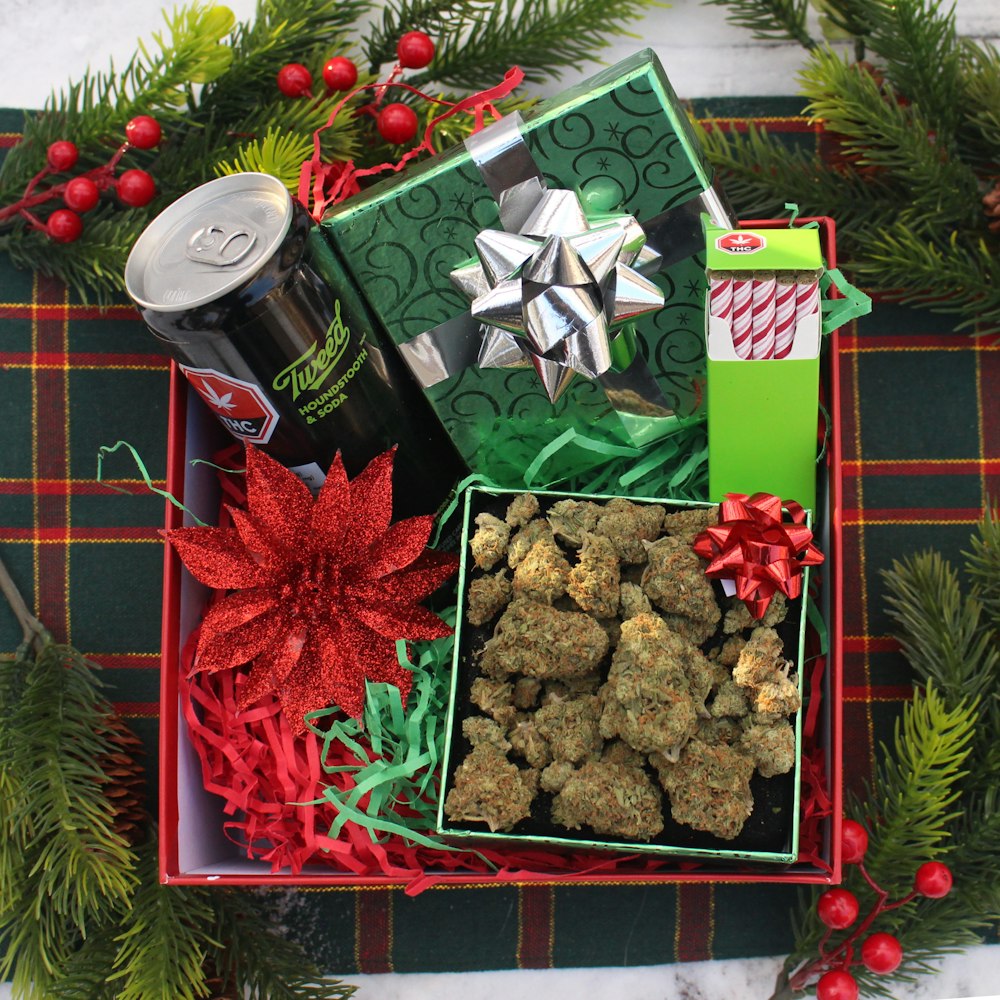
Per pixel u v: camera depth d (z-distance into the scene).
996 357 0.63
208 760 0.57
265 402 0.52
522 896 0.62
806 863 0.55
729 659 0.52
